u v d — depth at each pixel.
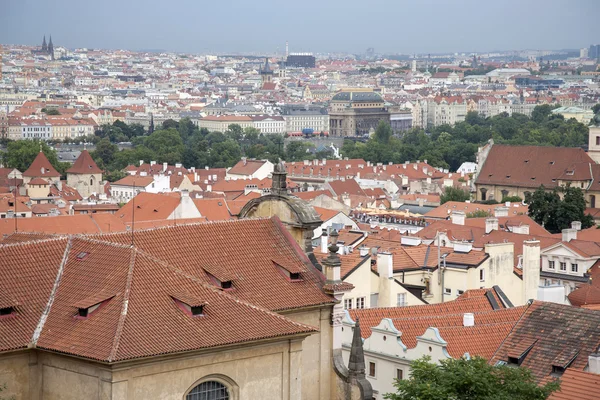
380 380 177.00
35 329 118.31
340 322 138.50
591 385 137.00
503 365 142.00
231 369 121.44
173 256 132.25
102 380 113.19
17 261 124.38
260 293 132.88
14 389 116.88
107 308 117.94
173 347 115.44
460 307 194.50
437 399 129.88
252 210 150.00
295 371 126.25
